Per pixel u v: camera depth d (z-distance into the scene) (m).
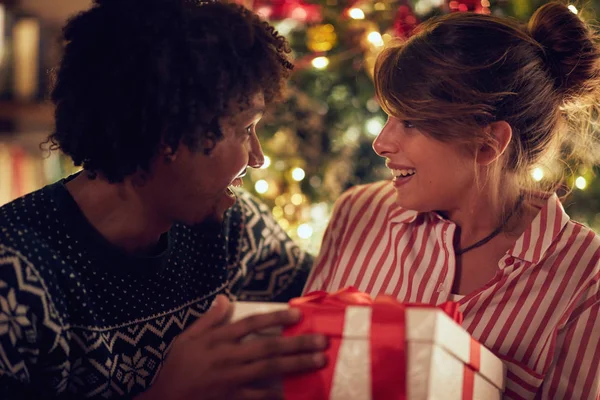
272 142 1.90
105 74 0.97
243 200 1.31
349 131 1.91
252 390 0.87
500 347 1.16
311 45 1.81
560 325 1.14
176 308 1.15
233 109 0.98
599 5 1.68
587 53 1.17
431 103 1.11
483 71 1.12
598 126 1.35
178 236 1.17
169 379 0.88
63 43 1.03
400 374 0.81
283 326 0.86
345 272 1.31
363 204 1.36
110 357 1.06
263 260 1.32
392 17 1.72
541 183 1.40
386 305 0.83
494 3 1.63
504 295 1.17
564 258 1.17
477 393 0.96
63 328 1.00
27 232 1.00
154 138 0.97
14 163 2.29
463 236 1.22
